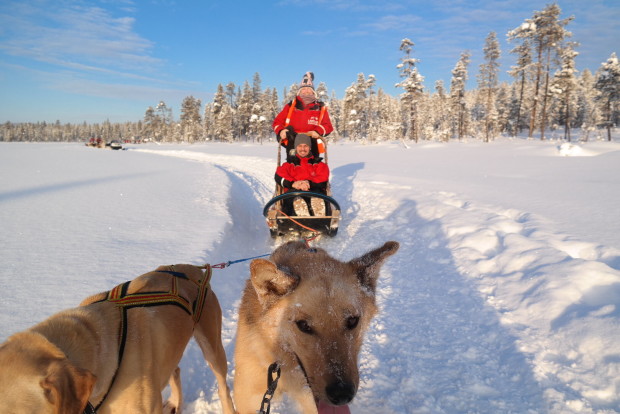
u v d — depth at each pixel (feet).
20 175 58.23
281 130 30.48
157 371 7.68
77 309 7.12
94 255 19.24
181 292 9.11
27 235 22.90
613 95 158.92
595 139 175.11
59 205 33.22
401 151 112.47
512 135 245.45
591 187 39.60
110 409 6.86
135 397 7.11
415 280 19.33
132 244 21.54
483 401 10.77
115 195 39.17
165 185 47.42
